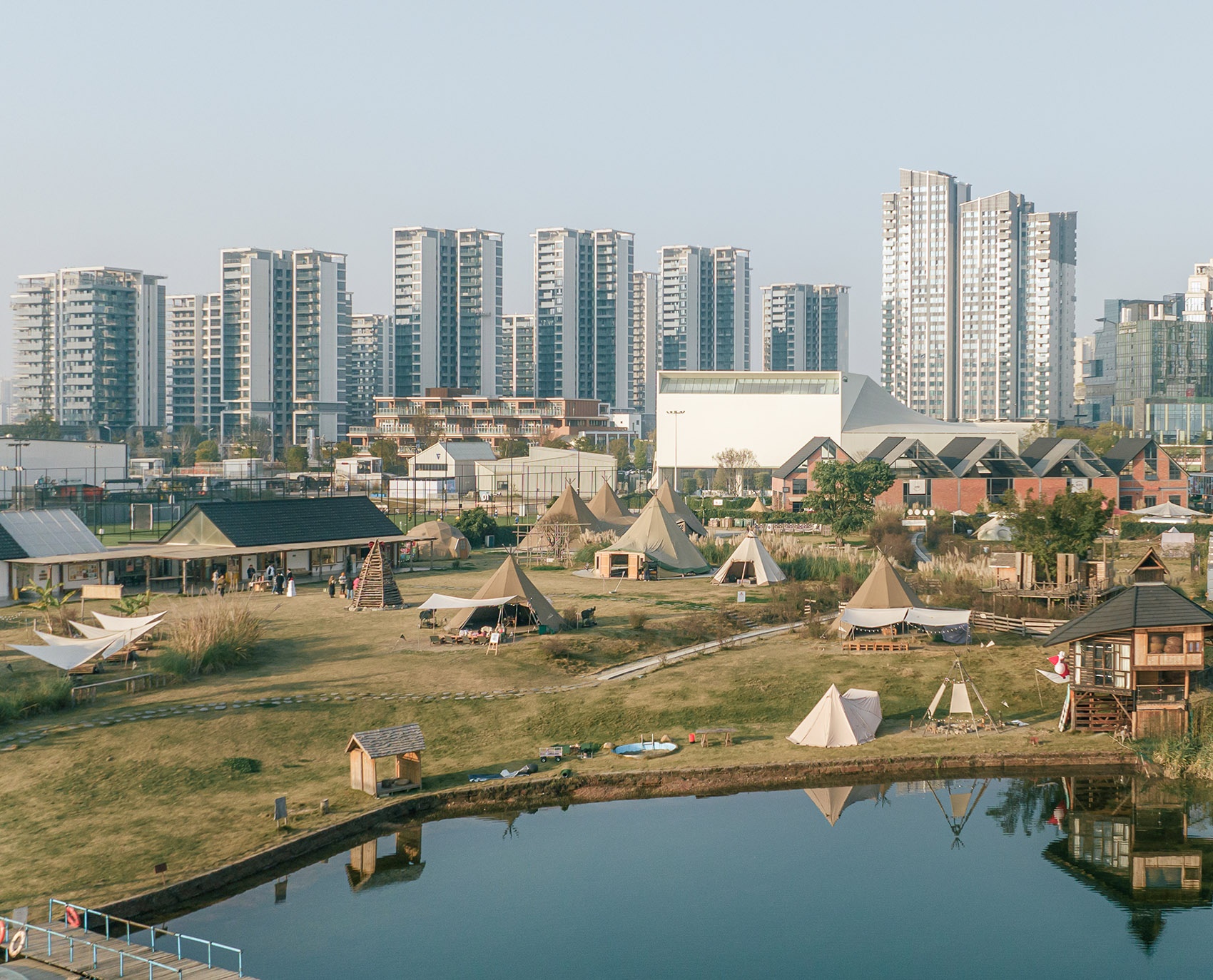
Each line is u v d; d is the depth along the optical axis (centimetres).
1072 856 3812
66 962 2794
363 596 7088
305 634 6272
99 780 4097
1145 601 4734
